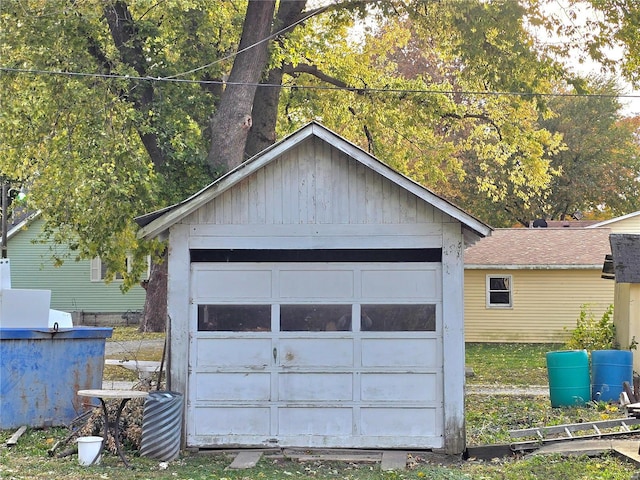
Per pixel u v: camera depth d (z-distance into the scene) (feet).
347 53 104.47
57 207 77.05
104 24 81.35
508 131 101.71
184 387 40.63
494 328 106.63
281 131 107.86
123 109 73.82
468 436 44.21
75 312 125.39
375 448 40.40
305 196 41.11
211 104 81.56
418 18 94.07
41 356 45.68
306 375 40.78
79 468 36.40
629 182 165.48
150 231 41.06
